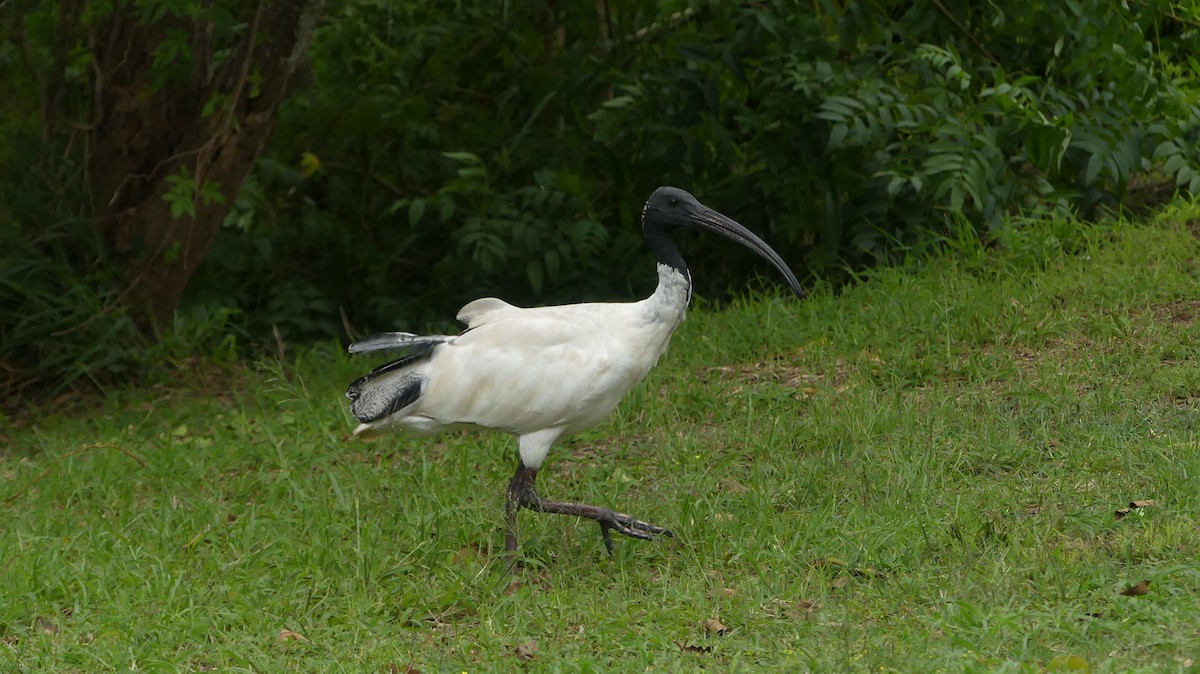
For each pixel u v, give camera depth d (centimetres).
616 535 880
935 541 795
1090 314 1182
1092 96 1432
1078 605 680
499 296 1540
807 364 1196
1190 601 661
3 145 1317
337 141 1599
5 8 1299
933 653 638
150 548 880
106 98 1337
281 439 1127
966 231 1361
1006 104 1343
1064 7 1437
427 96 1633
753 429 1064
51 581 805
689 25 1589
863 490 893
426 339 857
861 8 1401
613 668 666
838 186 1420
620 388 855
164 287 1367
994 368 1110
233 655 705
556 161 1555
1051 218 1384
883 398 1077
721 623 717
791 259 1505
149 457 1088
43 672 689
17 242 1295
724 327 1305
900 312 1246
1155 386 1022
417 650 718
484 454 1056
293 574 831
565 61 1542
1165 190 1541
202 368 1346
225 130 1312
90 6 1269
